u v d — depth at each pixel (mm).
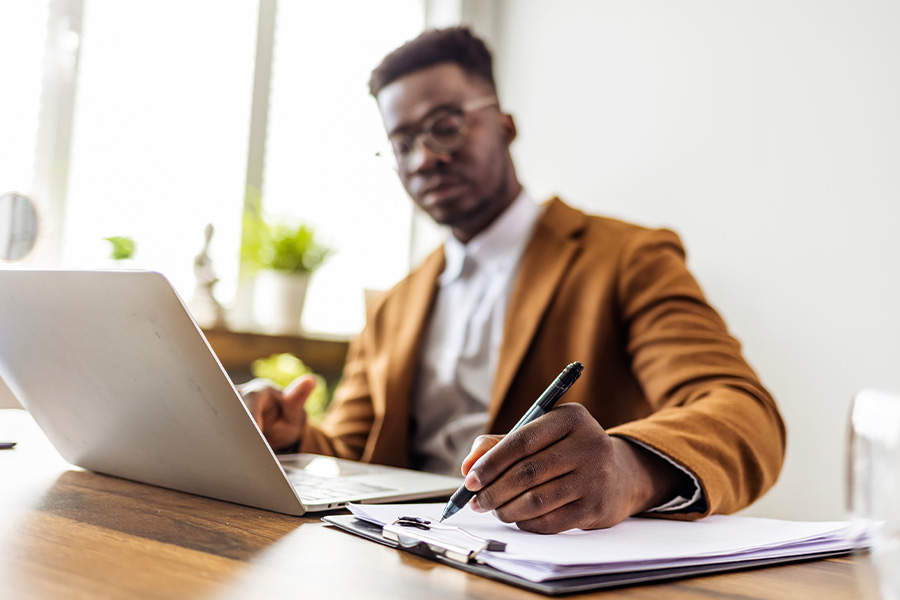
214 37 2189
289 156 2365
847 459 312
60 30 1884
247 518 561
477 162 1244
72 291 557
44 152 1854
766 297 2146
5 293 618
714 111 2293
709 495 598
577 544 490
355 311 2518
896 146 1952
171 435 603
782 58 2168
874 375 1944
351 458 1254
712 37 2312
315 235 2162
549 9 2699
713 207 2271
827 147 2070
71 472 750
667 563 462
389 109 1266
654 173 2400
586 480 527
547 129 2666
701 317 986
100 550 443
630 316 1061
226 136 2205
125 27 2006
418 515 563
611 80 2527
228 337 1916
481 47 1280
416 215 2766
